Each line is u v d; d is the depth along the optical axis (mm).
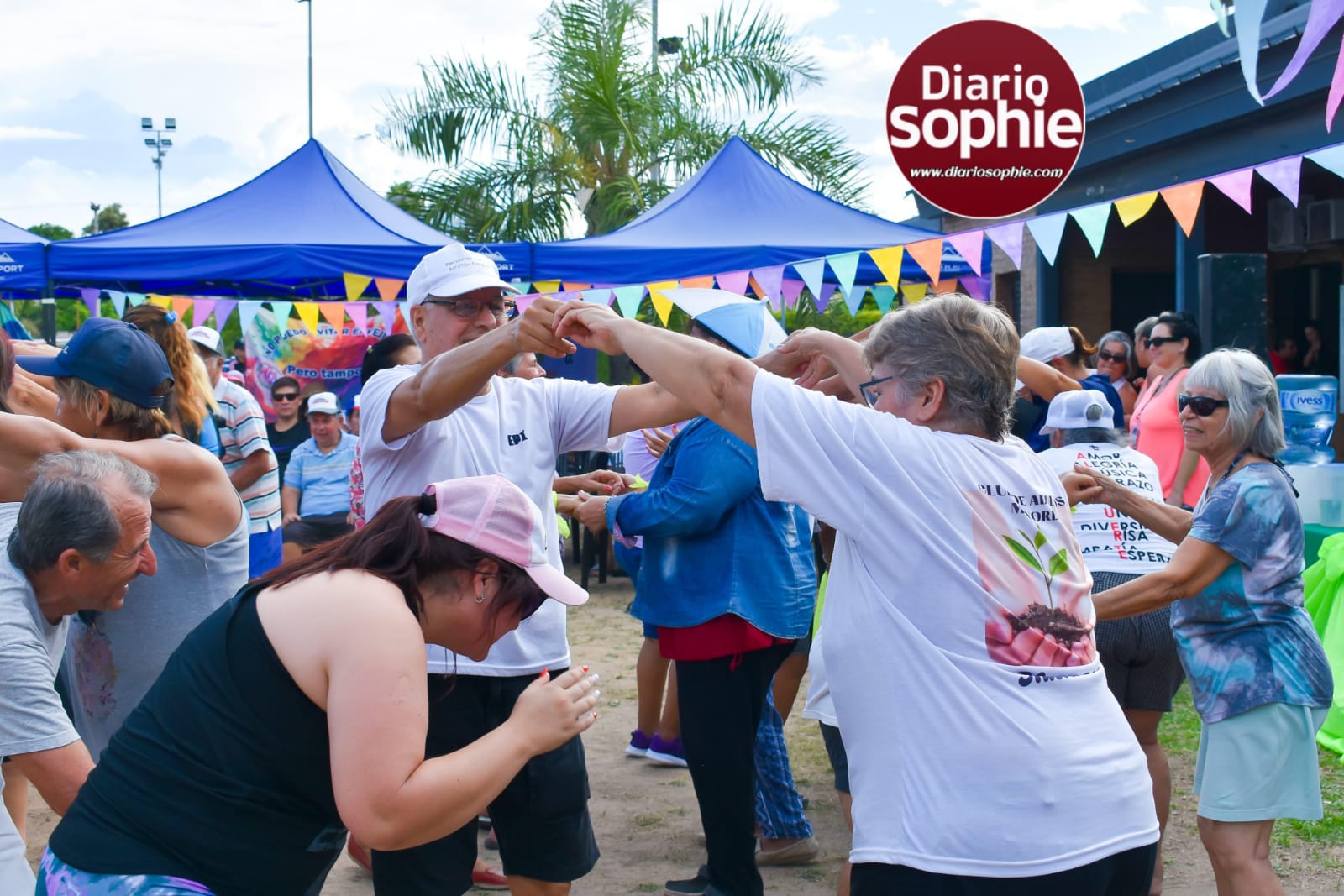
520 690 2750
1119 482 3422
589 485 3871
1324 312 12320
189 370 4434
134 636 3045
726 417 2002
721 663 3287
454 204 15969
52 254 8570
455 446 2822
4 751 2252
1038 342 5566
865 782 1896
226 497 3123
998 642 1846
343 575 1807
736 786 3307
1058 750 1820
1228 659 2889
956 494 1885
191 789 1766
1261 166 3873
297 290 12312
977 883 1783
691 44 16500
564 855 2762
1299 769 2883
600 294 8492
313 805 1821
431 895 2615
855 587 1938
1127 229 13234
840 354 2557
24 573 2369
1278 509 2865
